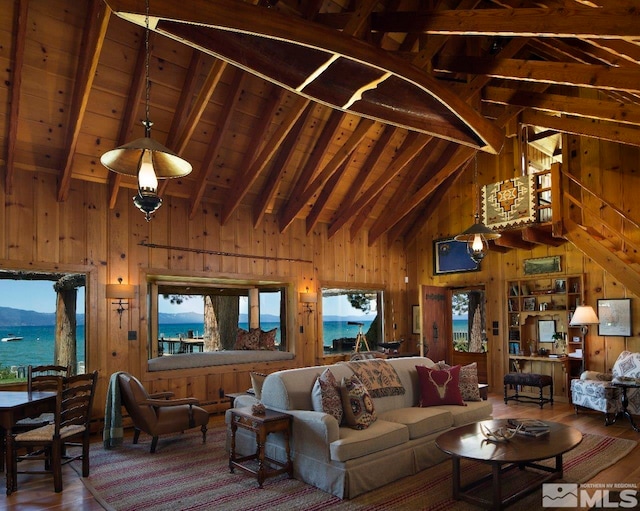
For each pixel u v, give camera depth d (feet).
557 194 21.86
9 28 14.48
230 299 30.55
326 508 11.28
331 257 28.14
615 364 20.83
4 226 17.10
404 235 32.55
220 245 23.13
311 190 24.07
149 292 23.58
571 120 20.58
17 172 17.60
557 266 25.34
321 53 6.72
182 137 18.66
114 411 16.55
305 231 26.96
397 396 16.16
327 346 35.27
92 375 13.80
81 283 22.15
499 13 12.03
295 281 26.16
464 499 11.57
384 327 30.73
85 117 17.53
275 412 13.55
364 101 8.46
